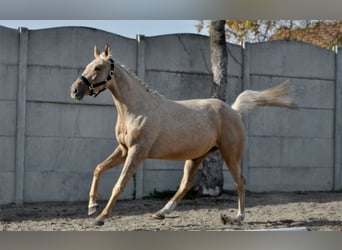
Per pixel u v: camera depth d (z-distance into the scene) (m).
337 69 11.46
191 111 7.04
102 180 9.64
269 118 10.90
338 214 8.29
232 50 10.64
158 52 10.09
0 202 9.02
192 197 9.88
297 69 11.18
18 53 9.20
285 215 8.17
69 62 9.52
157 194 9.95
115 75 6.62
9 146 9.13
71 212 8.38
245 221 7.61
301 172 11.16
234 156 7.35
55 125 9.42
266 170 10.88
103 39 9.75
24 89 9.17
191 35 10.33
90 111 9.64
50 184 9.37
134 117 6.59
